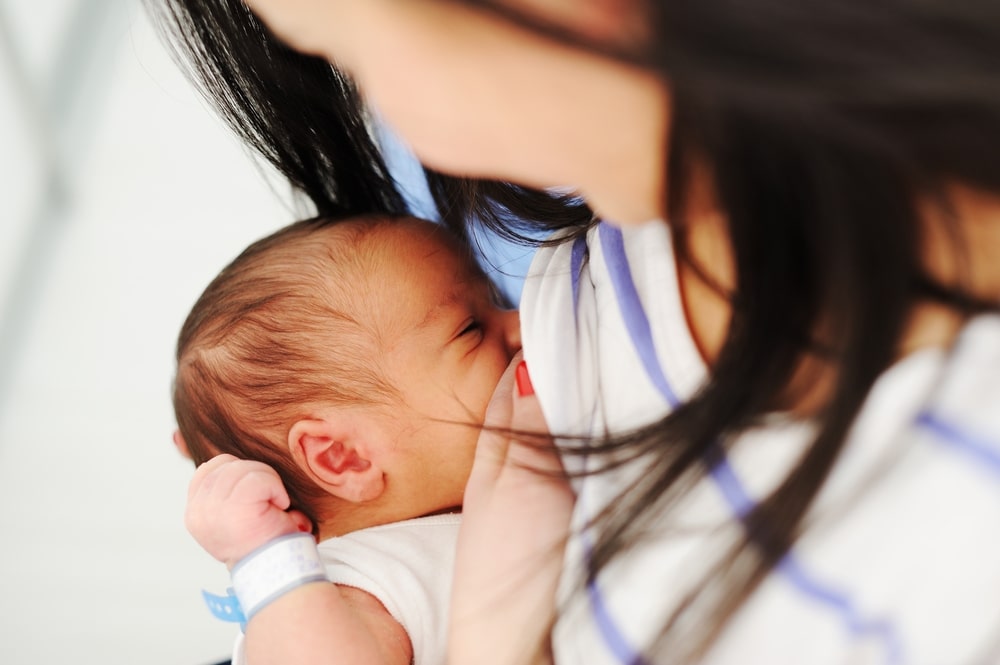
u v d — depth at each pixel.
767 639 0.69
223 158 2.41
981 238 0.60
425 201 1.27
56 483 1.91
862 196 0.55
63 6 2.59
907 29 0.47
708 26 0.47
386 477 1.21
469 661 0.87
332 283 1.21
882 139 0.51
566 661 0.83
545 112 0.57
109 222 2.30
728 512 0.71
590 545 0.80
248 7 0.94
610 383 0.87
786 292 0.63
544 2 0.51
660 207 0.66
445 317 1.20
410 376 1.19
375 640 1.06
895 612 0.64
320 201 1.24
